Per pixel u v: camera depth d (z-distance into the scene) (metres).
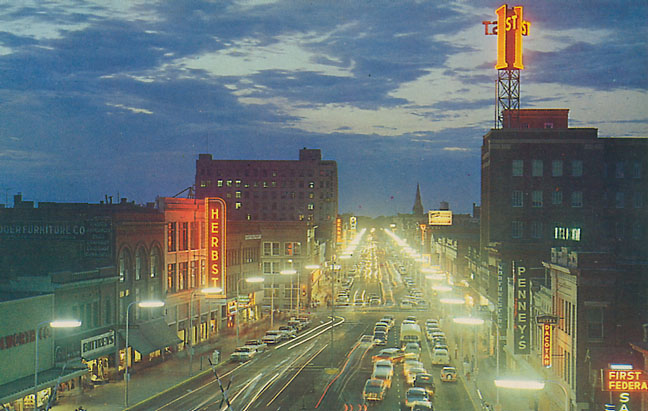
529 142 97.06
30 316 56.75
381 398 57.06
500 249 87.12
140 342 73.31
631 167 96.75
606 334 50.00
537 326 63.31
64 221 71.62
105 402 57.41
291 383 65.38
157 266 82.00
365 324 110.25
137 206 93.44
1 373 53.09
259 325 109.81
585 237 95.62
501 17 103.44
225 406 55.41
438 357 74.75
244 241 116.94
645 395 45.62
